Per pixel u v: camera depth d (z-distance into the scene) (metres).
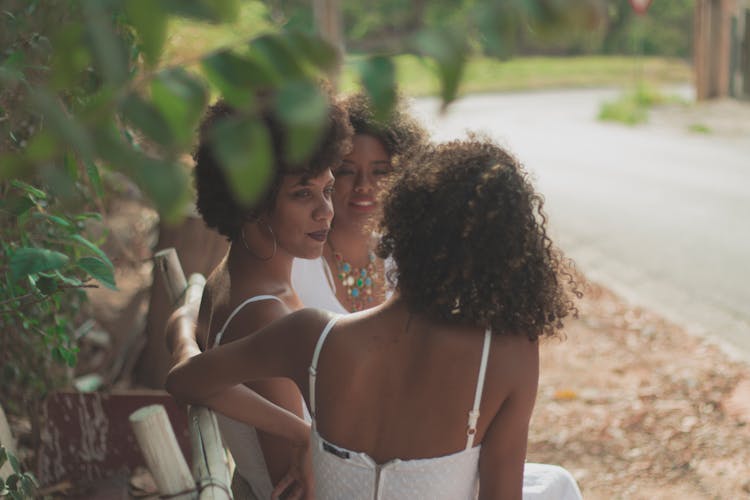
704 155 12.97
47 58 2.34
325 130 1.72
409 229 1.49
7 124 2.17
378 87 0.74
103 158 0.70
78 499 3.03
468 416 1.51
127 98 0.72
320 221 1.81
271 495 1.90
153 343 4.01
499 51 0.73
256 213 1.78
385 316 1.52
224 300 1.88
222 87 0.78
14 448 2.42
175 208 0.68
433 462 1.54
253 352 1.62
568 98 23.98
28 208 1.95
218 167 1.75
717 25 19.52
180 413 3.15
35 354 3.22
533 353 1.54
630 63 36.22
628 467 4.26
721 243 7.95
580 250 7.92
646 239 8.16
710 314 6.24
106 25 0.69
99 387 3.84
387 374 1.52
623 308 6.40
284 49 0.78
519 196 1.46
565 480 2.03
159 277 4.00
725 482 4.09
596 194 10.17
